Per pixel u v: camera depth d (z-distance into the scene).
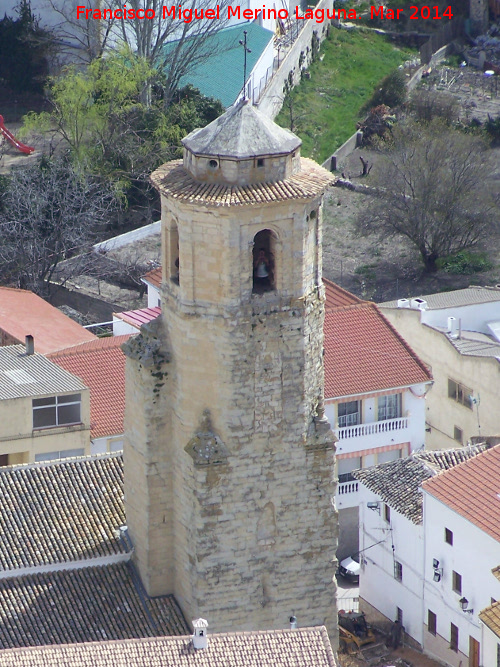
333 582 124.62
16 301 193.25
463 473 145.88
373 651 150.75
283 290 115.38
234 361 115.75
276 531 121.44
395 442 170.25
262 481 119.69
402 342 172.88
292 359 117.25
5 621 120.75
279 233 113.75
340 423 168.00
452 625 145.62
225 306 114.31
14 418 153.75
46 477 130.38
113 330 197.00
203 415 118.06
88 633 121.12
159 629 122.44
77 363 169.12
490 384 177.88
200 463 117.25
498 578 131.50
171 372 119.50
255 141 112.75
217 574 121.06
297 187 112.88
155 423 120.69
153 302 198.75
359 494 155.88
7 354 164.25
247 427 117.81
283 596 123.44
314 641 108.81
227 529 120.06
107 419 162.38
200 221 112.75
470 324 194.00
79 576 125.06
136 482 123.75
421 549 147.88
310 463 120.56
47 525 127.19
